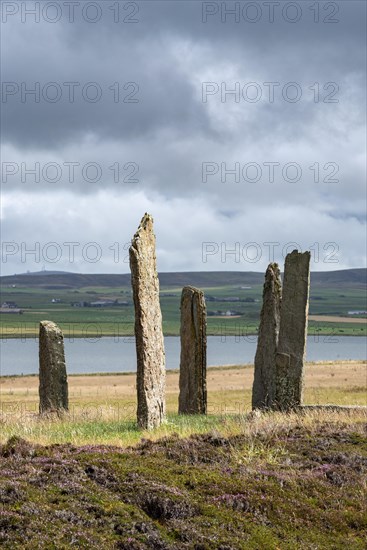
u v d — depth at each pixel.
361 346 165.25
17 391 60.94
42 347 33.78
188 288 33.09
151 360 23.80
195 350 32.75
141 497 11.86
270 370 30.59
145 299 24.00
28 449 14.16
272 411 27.20
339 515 12.39
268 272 31.62
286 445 16.06
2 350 147.75
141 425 23.06
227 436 16.73
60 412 28.55
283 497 12.71
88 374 81.62
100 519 10.92
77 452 14.29
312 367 72.88
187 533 10.99
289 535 11.59
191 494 12.27
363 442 16.84
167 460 14.09
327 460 15.20
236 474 13.56
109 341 178.62
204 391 32.66
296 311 29.14
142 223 24.80
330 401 39.84
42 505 11.00
